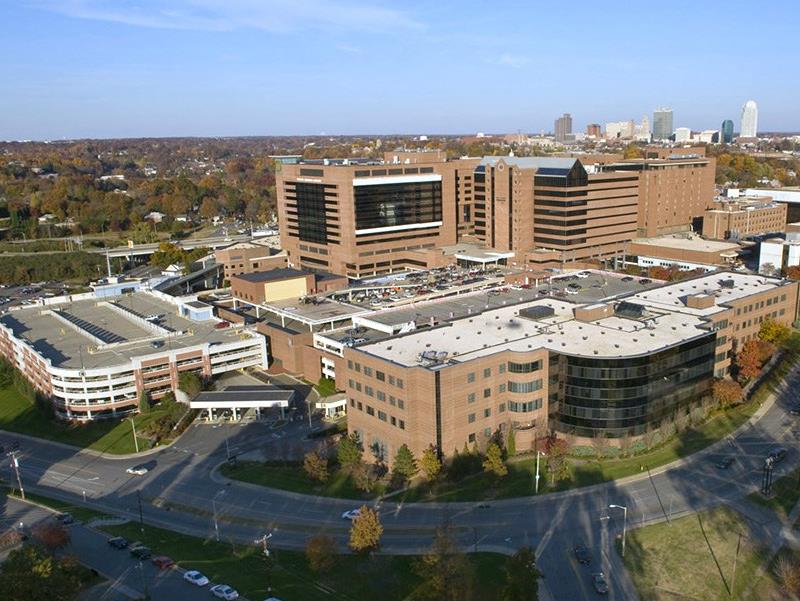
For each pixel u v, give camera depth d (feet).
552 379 444.14
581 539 350.02
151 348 604.90
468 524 367.45
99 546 361.30
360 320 641.40
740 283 626.64
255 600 307.99
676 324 492.95
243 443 492.54
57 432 533.96
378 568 331.36
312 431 504.43
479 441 432.66
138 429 524.52
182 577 329.11
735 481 399.03
